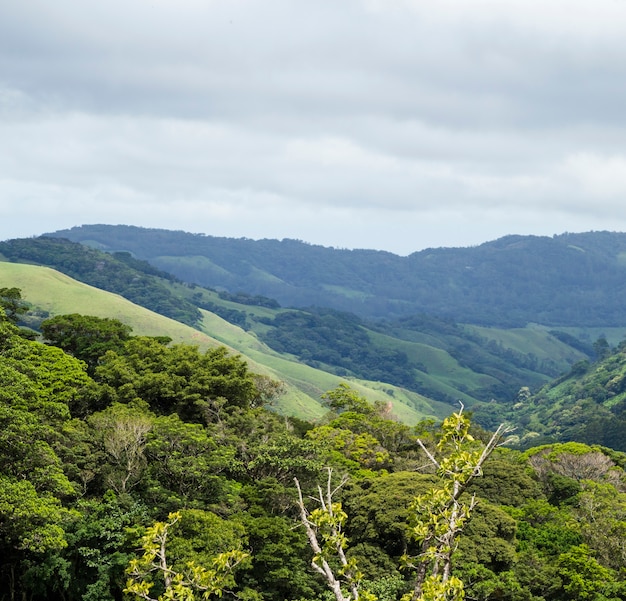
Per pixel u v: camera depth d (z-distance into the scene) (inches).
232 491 2304.4
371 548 2310.5
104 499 2060.8
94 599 1859.0
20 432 1749.5
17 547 1734.7
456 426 904.9
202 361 3250.5
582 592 2228.1
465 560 2253.9
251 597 1881.2
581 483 3329.2
